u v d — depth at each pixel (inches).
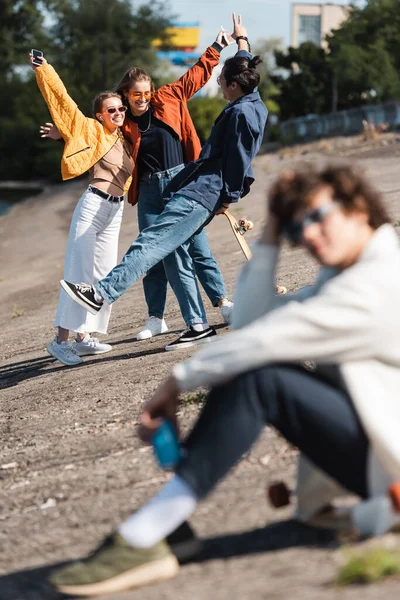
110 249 302.7
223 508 139.5
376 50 2440.9
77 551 136.1
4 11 3024.1
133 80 291.3
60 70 2940.5
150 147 295.3
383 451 108.3
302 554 116.6
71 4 2935.5
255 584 109.5
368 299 108.3
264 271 116.6
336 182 111.3
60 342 305.4
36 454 198.4
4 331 466.0
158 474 165.2
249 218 778.8
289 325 108.7
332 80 2696.9
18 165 2906.0
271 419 112.3
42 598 120.1
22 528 151.1
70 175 294.0
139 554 113.8
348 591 102.3
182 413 199.9
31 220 1523.1
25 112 2955.2
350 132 1873.8
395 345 110.0
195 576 116.0
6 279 780.0
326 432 111.1
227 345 110.5
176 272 285.3
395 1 2466.8
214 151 277.4
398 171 877.8
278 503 124.7
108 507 152.9
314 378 114.4
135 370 266.2
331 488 121.4
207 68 302.4
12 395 278.4
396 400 109.8
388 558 104.9
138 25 2947.8
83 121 294.2
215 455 111.3
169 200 278.2
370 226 113.5
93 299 280.7
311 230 111.0
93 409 229.0
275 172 1348.4
